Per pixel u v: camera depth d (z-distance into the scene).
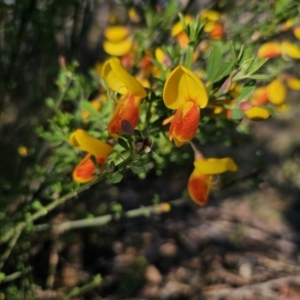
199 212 0.30
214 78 0.11
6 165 0.22
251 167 0.35
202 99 0.10
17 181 0.20
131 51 0.16
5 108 0.22
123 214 0.18
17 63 0.20
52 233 0.21
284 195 0.35
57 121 0.14
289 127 0.47
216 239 0.27
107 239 0.24
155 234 0.27
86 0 0.20
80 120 0.15
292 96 0.50
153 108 0.13
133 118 0.11
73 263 0.23
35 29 0.19
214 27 0.16
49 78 0.21
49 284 0.21
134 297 0.22
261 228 0.29
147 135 0.12
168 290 0.23
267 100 0.15
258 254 0.26
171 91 0.10
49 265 0.22
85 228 0.24
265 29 0.16
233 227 0.29
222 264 0.25
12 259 0.19
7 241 0.18
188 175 0.32
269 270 0.25
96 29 0.26
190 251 0.26
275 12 0.16
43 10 0.19
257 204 0.32
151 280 0.23
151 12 0.17
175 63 0.13
